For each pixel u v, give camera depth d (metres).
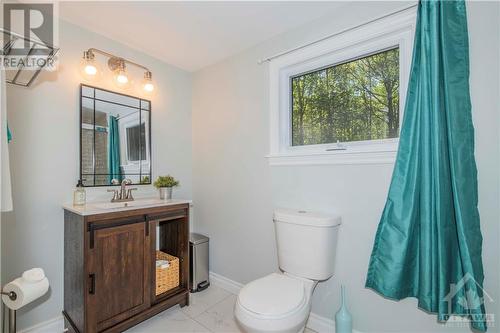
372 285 1.41
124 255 1.60
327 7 1.65
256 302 1.26
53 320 1.64
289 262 1.60
